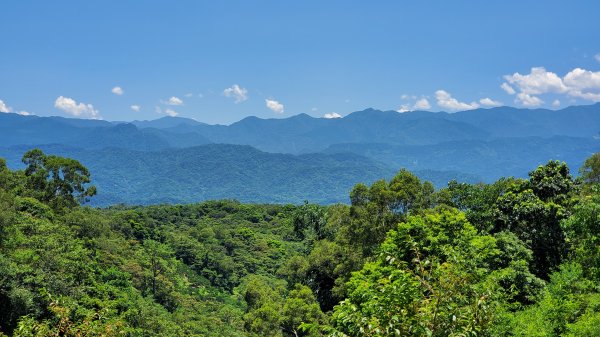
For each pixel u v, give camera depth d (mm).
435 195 35750
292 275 54344
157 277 66750
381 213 35219
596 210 20422
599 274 20266
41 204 53812
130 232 93312
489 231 33062
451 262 8852
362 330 7129
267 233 127438
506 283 23500
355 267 35906
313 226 75938
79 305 31953
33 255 34156
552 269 29281
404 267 8430
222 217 145000
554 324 17500
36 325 9609
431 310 7164
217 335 51375
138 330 38781
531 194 32906
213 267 92938
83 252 45031
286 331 43250
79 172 62281
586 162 41156
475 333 6945
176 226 130500
